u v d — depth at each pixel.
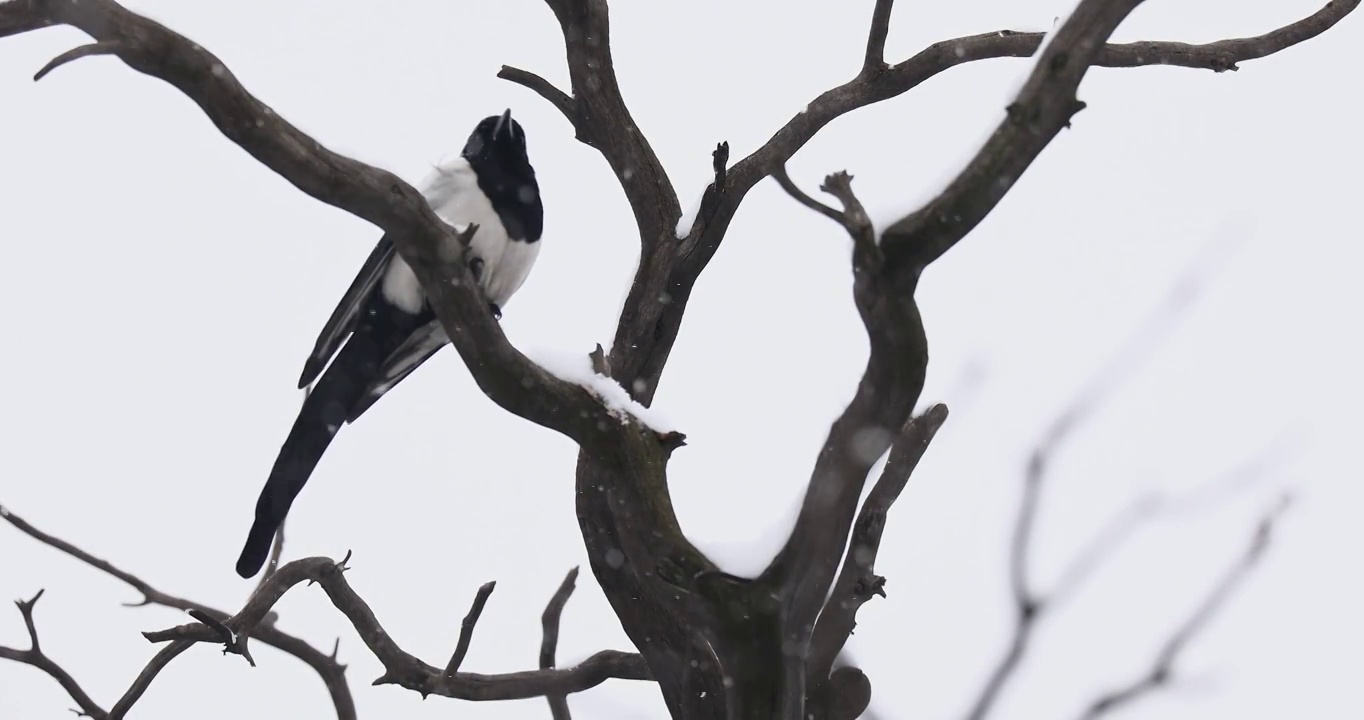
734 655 7.07
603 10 9.68
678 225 9.94
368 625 9.14
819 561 6.80
